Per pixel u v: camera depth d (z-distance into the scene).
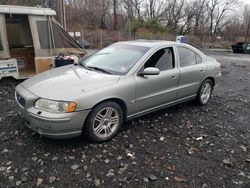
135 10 46.06
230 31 50.91
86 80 3.77
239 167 3.40
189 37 37.31
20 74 7.86
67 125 3.32
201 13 48.62
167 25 46.16
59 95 3.34
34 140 3.75
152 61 4.38
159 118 4.82
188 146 3.85
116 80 3.85
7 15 7.43
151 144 3.83
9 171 3.04
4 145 3.59
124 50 4.62
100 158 3.38
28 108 3.45
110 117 3.82
